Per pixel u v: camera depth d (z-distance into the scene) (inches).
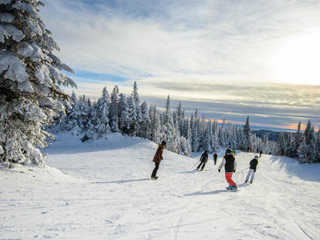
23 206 170.9
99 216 163.9
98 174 489.7
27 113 310.7
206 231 152.1
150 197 246.1
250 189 373.4
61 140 1836.9
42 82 298.2
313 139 2242.9
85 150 1316.4
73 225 141.3
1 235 117.3
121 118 1924.2
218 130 3745.1
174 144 2222.0
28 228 130.2
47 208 171.3
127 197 235.1
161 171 571.8
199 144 3213.6
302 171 1462.8
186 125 3329.2
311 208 259.1
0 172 281.6
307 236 161.8
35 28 299.4
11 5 295.4
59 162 723.4
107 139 1760.6
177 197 259.8
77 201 199.8
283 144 3496.6
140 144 1576.0
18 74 273.0
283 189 393.7
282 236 155.9
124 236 130.1
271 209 238.2
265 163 1432.1
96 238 123.5
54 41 346.6
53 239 117.4
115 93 2089.1
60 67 364.5
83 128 2086.6
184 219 176.6
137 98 2073.1
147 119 2112.5
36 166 347.6
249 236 149.1
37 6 332.8
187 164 803.4
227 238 141.5
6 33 274.5
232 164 346.0
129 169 607.2
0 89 317.1
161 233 141.3
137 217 169.8
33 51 294.5
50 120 388.8
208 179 455.5
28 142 339.6
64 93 377.1
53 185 260.2
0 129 306.7
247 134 3196.4
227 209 222.8
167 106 2261.3
